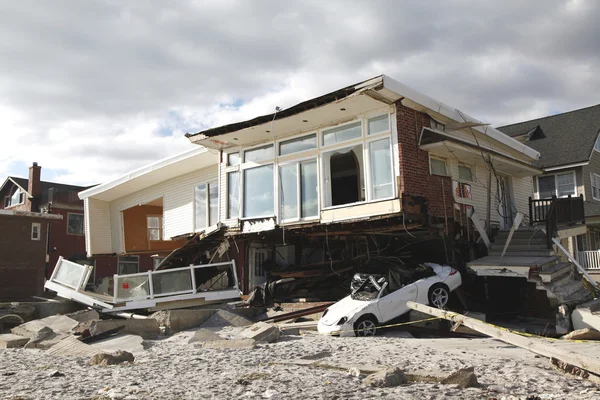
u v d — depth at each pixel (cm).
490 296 1525
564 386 592
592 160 2555
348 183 1734
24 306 1609
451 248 1446
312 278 1566
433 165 1433
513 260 1345
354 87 1230
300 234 1539
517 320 1435
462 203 1505
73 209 3731
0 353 1017
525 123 3098
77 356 948
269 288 1548
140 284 1612
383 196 1301
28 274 2753
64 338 1109
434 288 1239
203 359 839
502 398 529
